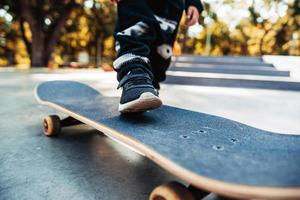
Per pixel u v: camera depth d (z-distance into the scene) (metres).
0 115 2.49
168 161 0.84
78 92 2.21
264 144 1.06
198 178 0.73
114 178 1.30
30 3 17.64
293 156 0.92
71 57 29.61
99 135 1.96
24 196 1.12
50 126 1.87
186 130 1.19
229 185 0.69
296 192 0.66
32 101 3.19
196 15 1.89
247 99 3.83
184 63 9.72
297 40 31.88
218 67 8.80
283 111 2.95
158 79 1.84
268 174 0.75
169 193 0.84
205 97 3.83
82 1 19.17
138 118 1.37
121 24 1.59
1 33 24.59
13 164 1.42
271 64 9.89
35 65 18.39
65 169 1.38
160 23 1.65
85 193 1.16
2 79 5.79
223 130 1.22
